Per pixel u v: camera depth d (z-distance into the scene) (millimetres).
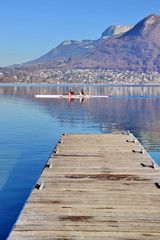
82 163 12117
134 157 13148
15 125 27109
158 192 8812
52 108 43094
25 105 47781
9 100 58469
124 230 6496
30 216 7105
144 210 7520
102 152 14141
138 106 47406
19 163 15148
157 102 56188
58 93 86375
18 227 6566
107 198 8320
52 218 7027
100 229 6535
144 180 9945
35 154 16859
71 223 6789
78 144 16062
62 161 12430
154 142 20297
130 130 24922
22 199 10766
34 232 6367
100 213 7332
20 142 19828
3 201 10578
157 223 6820
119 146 15516
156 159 15984
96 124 28062
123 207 7703
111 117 33469
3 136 21797
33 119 31312
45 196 8406
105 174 10617
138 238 6176
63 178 10125
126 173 10750
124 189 9070
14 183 12391
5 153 16984
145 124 28344
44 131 24000
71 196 8445
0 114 35656
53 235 6266
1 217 9406
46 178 10102
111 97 71250
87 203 7945
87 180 9930
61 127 26094
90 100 60156
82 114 36094
